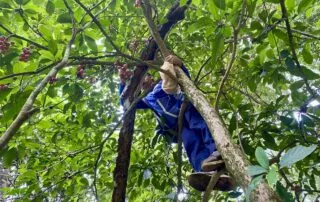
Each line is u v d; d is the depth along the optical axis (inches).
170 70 113.0
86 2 153.6
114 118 177.3
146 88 145.6
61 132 175.6
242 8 107.3
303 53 131.8
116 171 147.4
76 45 132.7
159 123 145.8
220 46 111.4
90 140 184.4
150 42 145.8
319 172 136.4
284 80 144.6
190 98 104.2
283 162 59.7
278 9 143.3
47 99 156.1
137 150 187.3
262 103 159.2
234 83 172.6
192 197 176.2
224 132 87.4
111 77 150.6
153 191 194.5
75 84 136.3
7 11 124.3
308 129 129.6
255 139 144.2
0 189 163.3
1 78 103.0
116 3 146.4
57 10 144.4
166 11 175.5
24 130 152.2
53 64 109.0
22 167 183.3
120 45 161.3
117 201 144.1
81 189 183.5
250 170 61.6
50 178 173.3
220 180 113.8
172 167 179.5
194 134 128.7
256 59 139.9
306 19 159.2
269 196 67.2
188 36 177.0
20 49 129.3
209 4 107.1
